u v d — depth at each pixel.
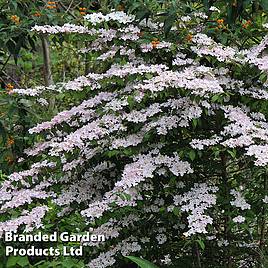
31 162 3.62
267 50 3.16
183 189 3.00
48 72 5.10
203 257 3.29
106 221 2.87
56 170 3.22
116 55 3.24
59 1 4.98
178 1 3.19
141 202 2.85
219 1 3.41
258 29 3.36
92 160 3.22
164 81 2.78
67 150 2.90
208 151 3.04
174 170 2.82
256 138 2.82
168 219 3.01
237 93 3.10
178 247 3.22
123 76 2.96
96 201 3.08
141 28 3.26
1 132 3.87
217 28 3.28
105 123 2.97
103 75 3.13
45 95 3.48
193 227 2.69
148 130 2.89
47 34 3.32
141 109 3.00
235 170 3.16
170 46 3.06
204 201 2.85
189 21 3.28
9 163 3.89
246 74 3.12
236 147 2.84
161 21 3.24
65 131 3.28
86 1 4.62
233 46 3.47
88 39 3.28
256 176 3.04
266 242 3.34
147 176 2.74
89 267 3.04
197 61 3.06
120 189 2.78
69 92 3.25
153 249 3.22
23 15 4.29
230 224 2.86
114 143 2.92
